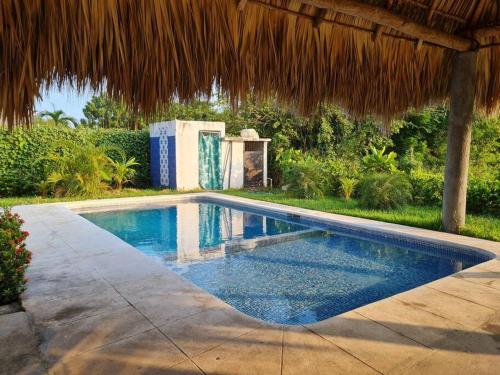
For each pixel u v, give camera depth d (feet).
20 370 6.70
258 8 7.56
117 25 5.78
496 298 10.07
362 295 12.89
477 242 16.20
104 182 38.58
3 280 9.87
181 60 6.59
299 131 47.52
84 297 10.22
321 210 26.76
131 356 7.16
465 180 17.78
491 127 42.09
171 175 41.70
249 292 13.16
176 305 9.64
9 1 4.91
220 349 7.40
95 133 40.68
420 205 27.68
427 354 7.20
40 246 16.03
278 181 47.29
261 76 8.00
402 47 11.07
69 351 7.36
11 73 5.08
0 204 28.91
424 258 17.20
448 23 12.15
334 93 9.62
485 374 6.53
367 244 19.84
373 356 7.13
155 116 6.44
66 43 5.43
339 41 9.24
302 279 14.46
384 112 11.33
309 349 7.39
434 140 48.91
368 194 26.58
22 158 34.81
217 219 27.99
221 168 44.04
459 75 15.29
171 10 6.34
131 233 23.47
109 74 5.84
